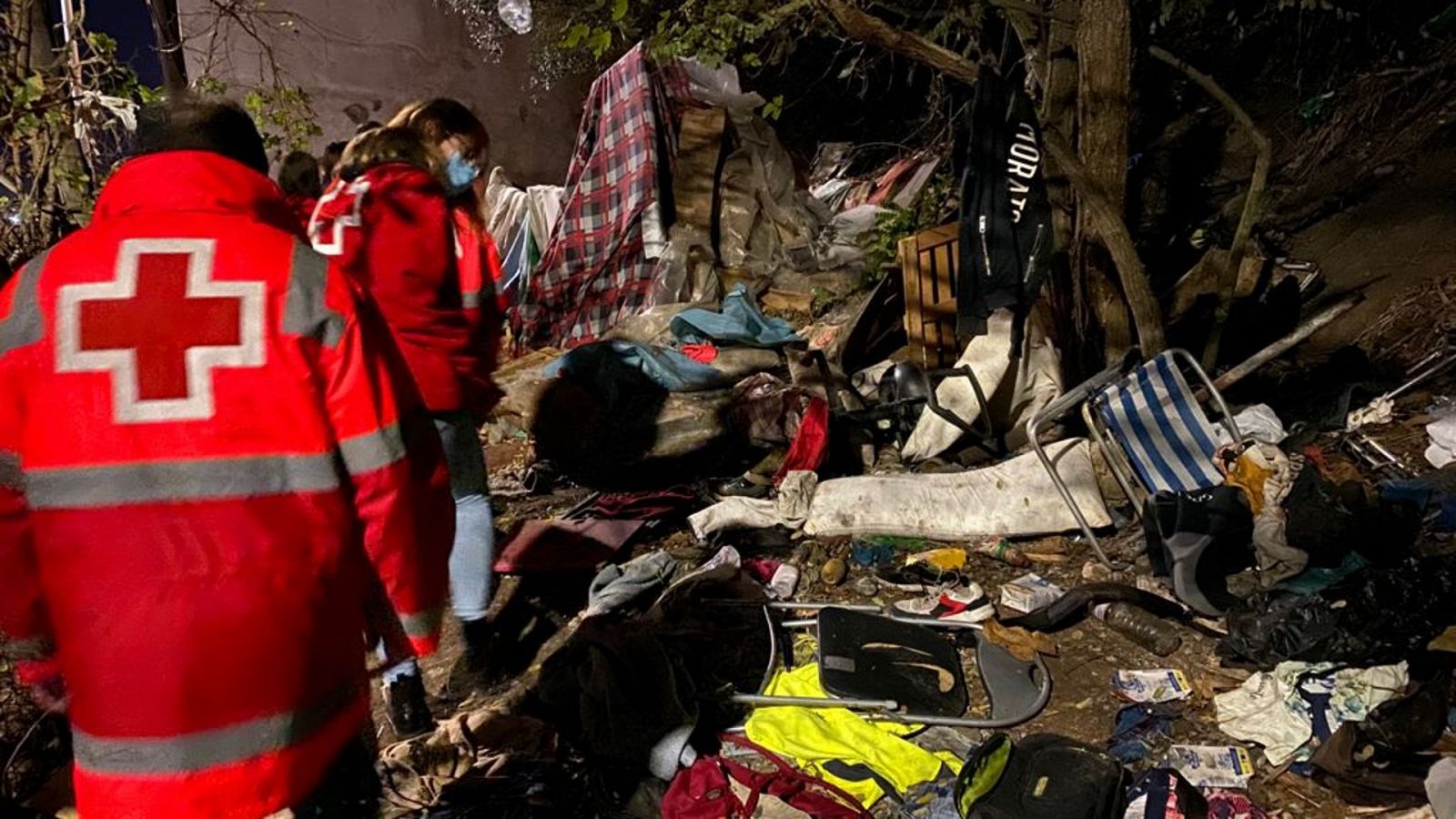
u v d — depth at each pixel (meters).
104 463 1.56
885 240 7.22
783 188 8.02
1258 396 4.95
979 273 4.21
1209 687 3.15
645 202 7.46
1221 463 3.86
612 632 3.30
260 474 1.62
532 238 8.49
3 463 1.63
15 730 2.85
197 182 1.67
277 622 1.64
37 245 4.21
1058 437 4.72
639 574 3.85
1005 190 4.13
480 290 2.95
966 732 3.05
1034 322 4.82
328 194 2.78
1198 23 8.27
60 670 1.80
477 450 3.17
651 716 3.01
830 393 5.33
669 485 5.06
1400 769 2.62
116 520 1.57
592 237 7.73
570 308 7.77
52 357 1.57
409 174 2.78
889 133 10.70
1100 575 3.84
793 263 7.63
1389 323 5.07
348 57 9.09
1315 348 5.21
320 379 1.69
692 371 5.58
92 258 1.60
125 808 1.61
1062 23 4.44
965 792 2.72
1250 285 5.52
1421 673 2.94
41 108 3.97
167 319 1.58
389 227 2.72
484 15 9.88
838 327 6.50
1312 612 3.18
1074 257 4.84
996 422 4.82
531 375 5.78
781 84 11.04
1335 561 3.49
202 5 7.90
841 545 4.15
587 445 5.28
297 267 1.67
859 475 4.74
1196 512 3.54
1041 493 4.18
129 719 1.59
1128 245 4.28
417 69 9.59
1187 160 7.56
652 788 2.87
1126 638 3.45
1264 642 3.19
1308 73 7.67
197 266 1.61
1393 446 4.22
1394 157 6.39
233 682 1.62
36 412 1.58
